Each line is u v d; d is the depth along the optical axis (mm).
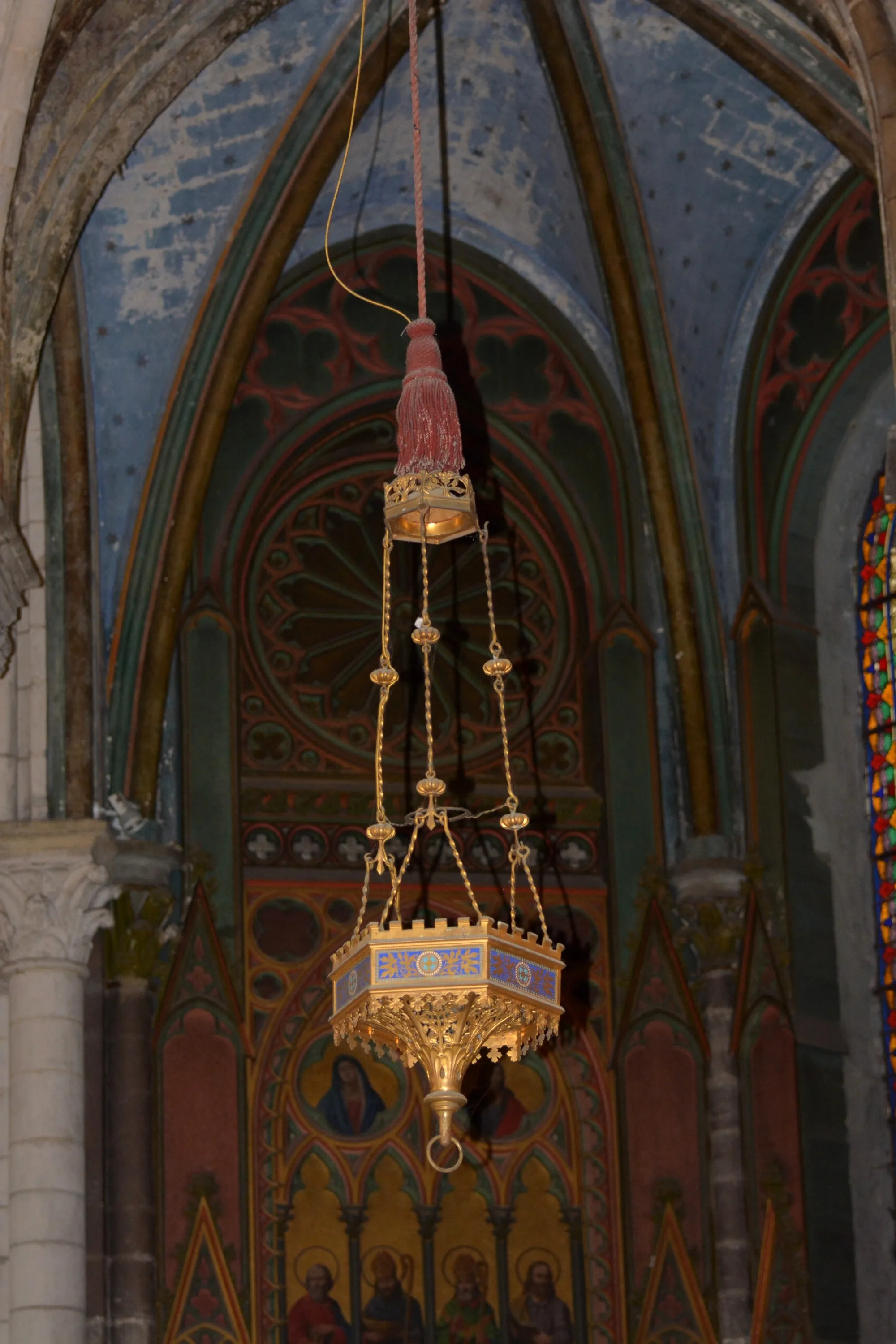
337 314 20609
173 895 19000
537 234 20547
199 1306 18141
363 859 19688
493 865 19797
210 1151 18516
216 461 20062
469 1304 18688
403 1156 18984
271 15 18156
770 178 19984
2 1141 17984
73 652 19031
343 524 20500
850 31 14984
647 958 19531
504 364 20844
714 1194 18875
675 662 20047
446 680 20281
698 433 20281
